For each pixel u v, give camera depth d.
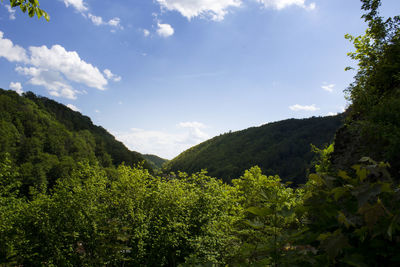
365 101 4.91
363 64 5.96
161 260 8.72
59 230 8.84
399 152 3.21
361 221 1.11
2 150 55.09
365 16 5.93
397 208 1.06
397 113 3.57
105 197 10.29
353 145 4.86
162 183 11.19
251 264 1.40
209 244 8.27
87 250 8.61
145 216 9.34
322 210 1.30
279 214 1.36
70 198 9.34
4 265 8.01
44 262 8.41
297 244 1.37
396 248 0.99
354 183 1.23
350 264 1.03
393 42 5.39
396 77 4.66
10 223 8.76
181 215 10.02
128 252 8.57
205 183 11.57
